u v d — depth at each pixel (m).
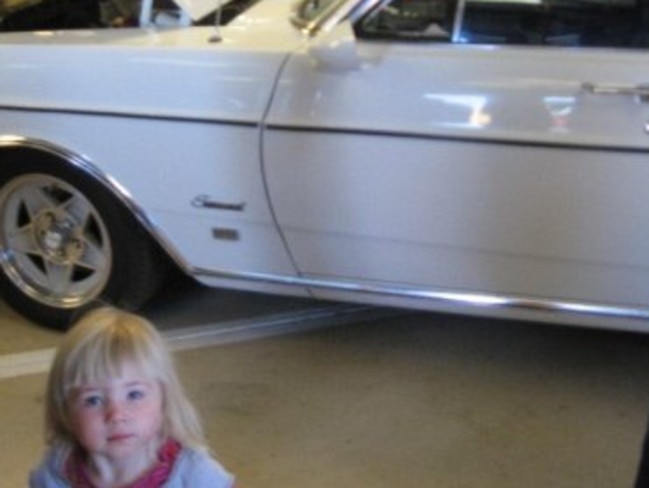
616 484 2.87
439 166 2.97
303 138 3.06
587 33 2.89
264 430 3.16
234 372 3.48
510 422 3.17
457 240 3.03
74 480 1.79
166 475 1.77
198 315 3.86
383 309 3.87
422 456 3.01
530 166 2.89
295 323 3.79
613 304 3.00
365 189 3.06
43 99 3.36
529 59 2.89
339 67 2.99
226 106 3.13
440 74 2.94
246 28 3.27
